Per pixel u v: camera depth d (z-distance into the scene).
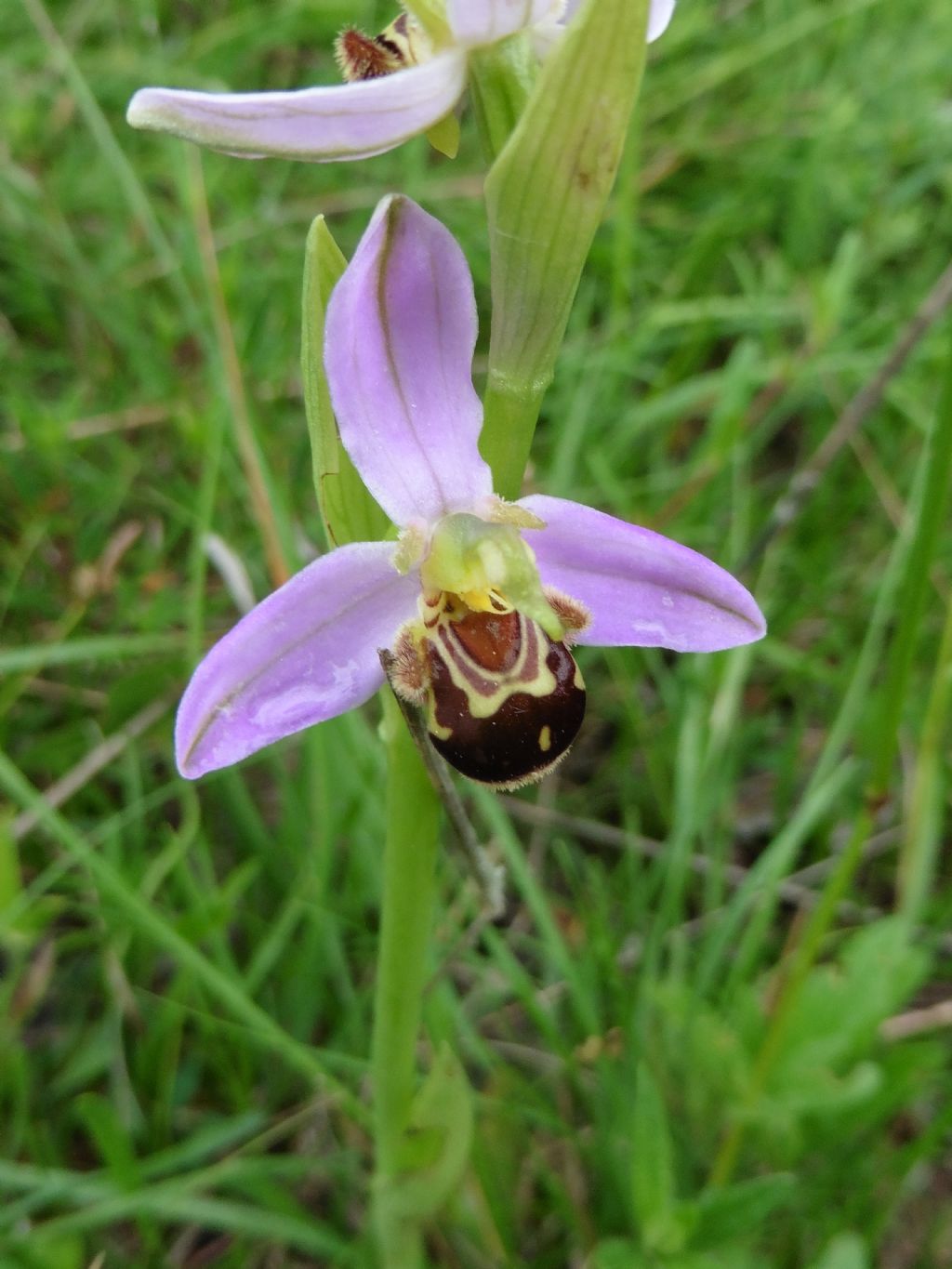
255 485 0.08
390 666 0.05
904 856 0.07
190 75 0.11
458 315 0.05
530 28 0.05
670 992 0.07
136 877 0.07
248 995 0.07
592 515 0.05
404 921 0.05
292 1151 0.07
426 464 0.05
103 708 0.09
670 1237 0.06
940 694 0.07
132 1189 0.06
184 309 0.09
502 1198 0.07
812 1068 0.07
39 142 0.11
